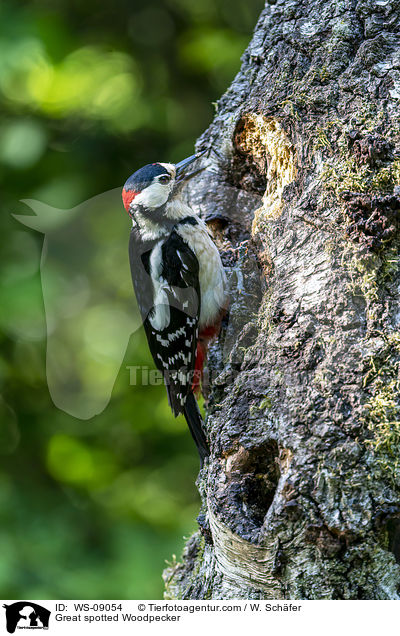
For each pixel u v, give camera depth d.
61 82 11.35
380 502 4.80
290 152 6.04
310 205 5.69
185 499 11.37
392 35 5.79
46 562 10.37
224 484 5.46
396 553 4.89
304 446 4.98
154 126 12.00
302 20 6.32
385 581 4.84
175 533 10.77
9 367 11.49
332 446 4.91
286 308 5.50
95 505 11.47
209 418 6.18
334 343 5.21
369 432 4.91
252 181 7.16
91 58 11.89
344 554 4.83
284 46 6.35
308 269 5.53
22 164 11.43
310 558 4.89
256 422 5.32
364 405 4.96
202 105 12.55
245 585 5.22
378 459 4.86
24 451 12.01
